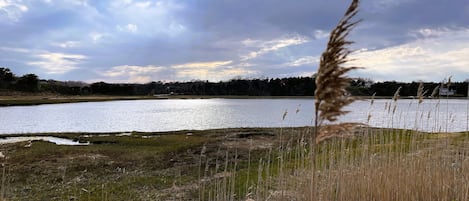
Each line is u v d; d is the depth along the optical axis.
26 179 20.41
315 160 5.39
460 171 9.84
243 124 65.88
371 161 9.65
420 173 9.03
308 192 7.82
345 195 8.86
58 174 21.67
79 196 16.53
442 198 8.57
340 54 2.78
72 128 61.78
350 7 2.77
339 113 2.81
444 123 10.52
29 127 63.28
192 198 14.93
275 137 34.41
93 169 23.27
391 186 8.84
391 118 10.66
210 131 44.47
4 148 30.88
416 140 10.97
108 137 41.59
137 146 33.50
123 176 20.92
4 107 129.12
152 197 15.83
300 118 62.19
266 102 165.38
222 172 20.28
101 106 140.62
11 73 193.62
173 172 21.66
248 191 12.38
